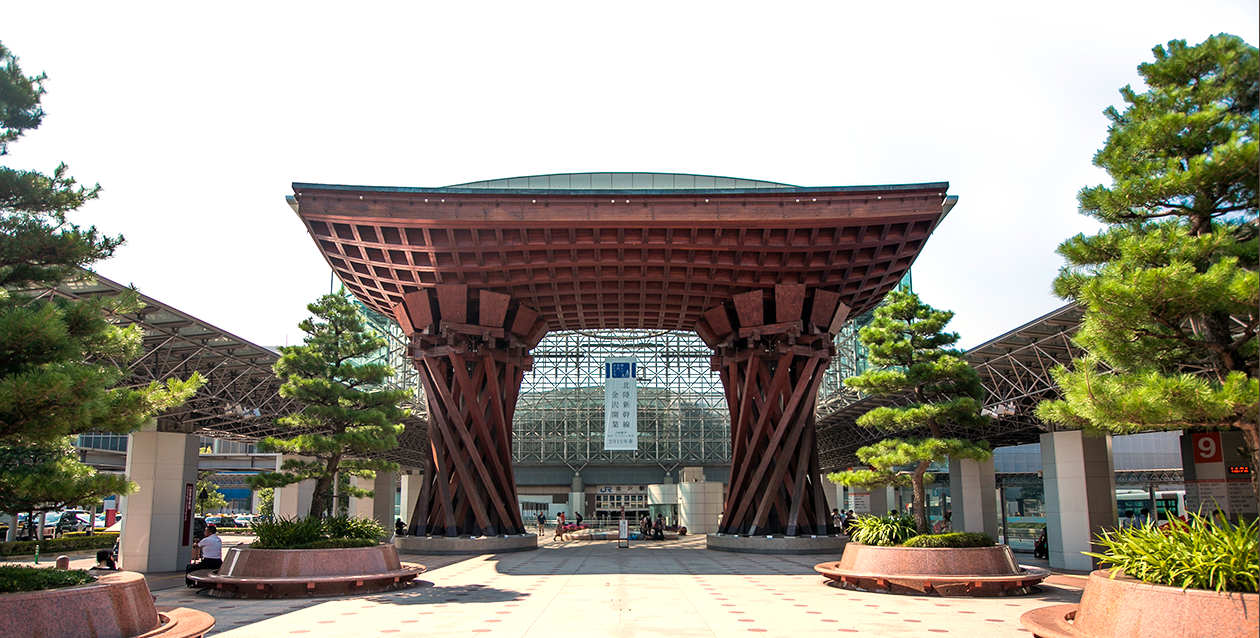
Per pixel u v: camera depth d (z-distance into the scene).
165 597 18.83
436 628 13.38
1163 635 9.78
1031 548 38.19
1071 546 27.36
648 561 28.41
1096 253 12.67
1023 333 26.81
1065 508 27.73
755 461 33.88
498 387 33.88
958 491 39.84
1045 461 28.70
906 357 24.61
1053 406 12.95
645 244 27.92
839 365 60.69
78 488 12.19
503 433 34.09
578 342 71.69
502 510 33.69
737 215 26.77
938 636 12.60
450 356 31.66
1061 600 17.44
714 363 35.56
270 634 12.92
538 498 80.56
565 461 78.12
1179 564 10.36
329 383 27.36
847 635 12.65
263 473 27.23
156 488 29.09
